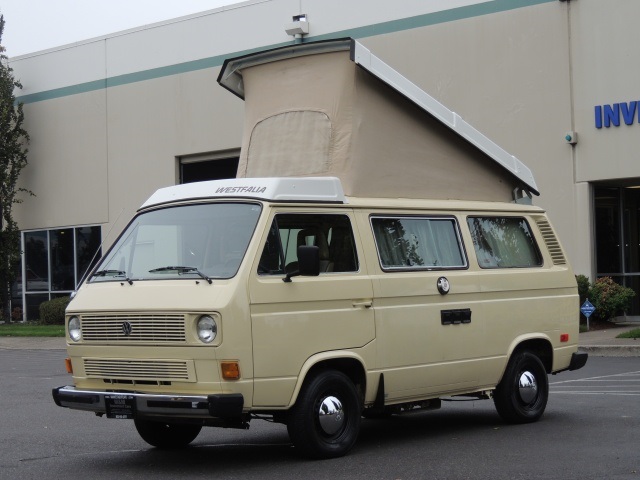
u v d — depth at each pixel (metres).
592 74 24.55
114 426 11.31
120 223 34.41
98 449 9.72
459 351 10.07
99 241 35.06
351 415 8.98
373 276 9.34
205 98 32.19
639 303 25.88
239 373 8.15
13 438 10.45
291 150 10.38
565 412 11.66
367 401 9.23
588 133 24.59
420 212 10.12
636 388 14.07
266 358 8.33
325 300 8.85
